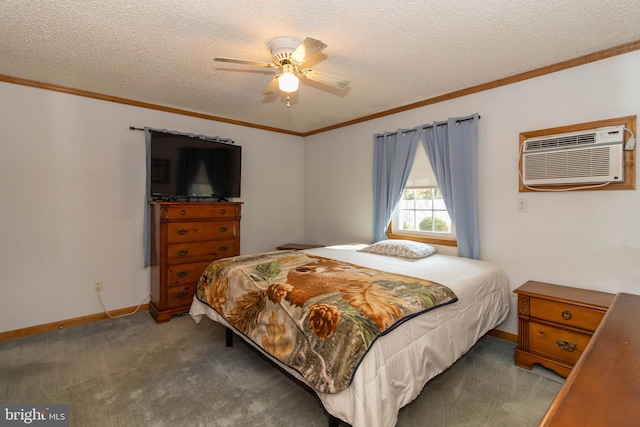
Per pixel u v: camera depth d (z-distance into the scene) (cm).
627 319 143
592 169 218
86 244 304
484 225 283
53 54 222
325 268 230
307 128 449
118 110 318
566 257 238
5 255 265
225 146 371
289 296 175
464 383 204
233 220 351
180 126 359
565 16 176
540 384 202
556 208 243
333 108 352
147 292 341
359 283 192
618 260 216
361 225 400
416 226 343
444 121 306
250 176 425
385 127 365
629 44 207
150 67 245
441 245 316
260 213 438
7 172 265
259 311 191
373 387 130
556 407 76
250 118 395
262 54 223
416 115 333
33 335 274
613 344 114
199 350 248
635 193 209
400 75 260
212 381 206
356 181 404
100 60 232
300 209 484
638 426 68
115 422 167
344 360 134
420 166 335
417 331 160
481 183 284
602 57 218
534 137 251
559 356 208
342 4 165
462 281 212
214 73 256
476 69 248
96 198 308
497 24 184
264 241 443
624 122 211
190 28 189
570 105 234
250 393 193
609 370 94
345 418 134
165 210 300
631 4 164
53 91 284
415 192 343
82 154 300
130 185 328
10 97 265
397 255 291
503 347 255
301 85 282
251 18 178
